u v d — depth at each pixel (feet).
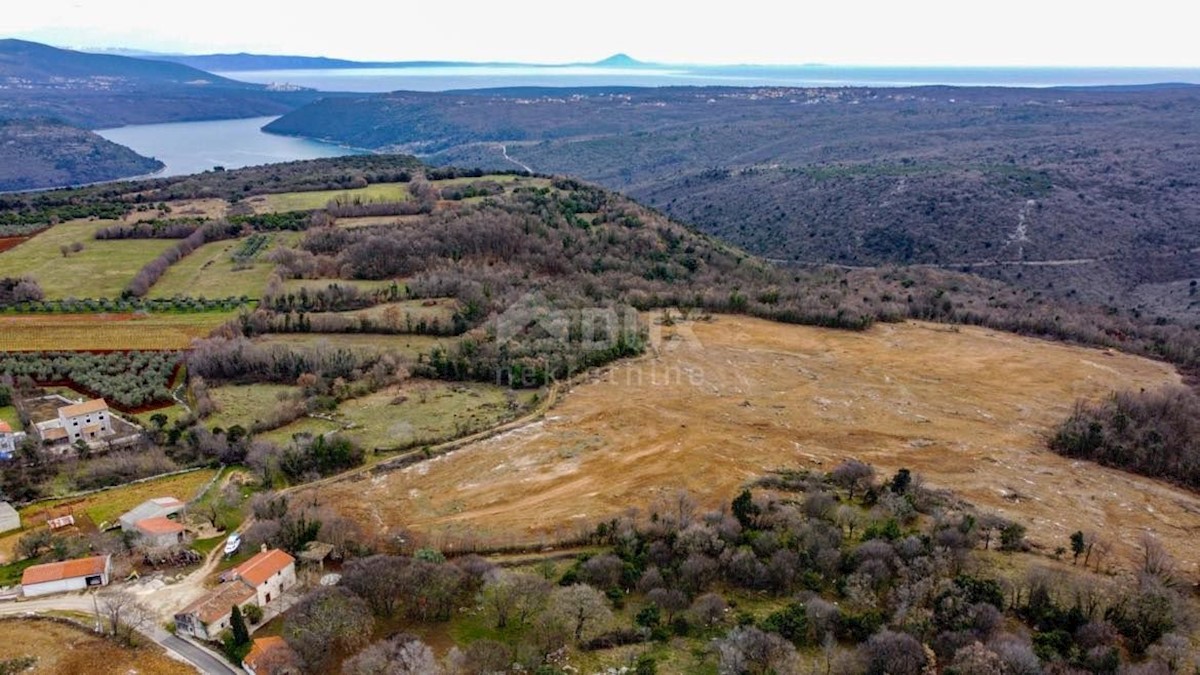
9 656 187.52
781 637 194.80
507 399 366.84
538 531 255.09
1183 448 324.19
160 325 414.00
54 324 408.67
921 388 402.11
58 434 307.37
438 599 208.64
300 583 221.05
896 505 263.08
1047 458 328.70
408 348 414.62
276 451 300.40
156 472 292.40
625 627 205.67
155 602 213.66
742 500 257.96
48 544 238.07
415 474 295.07
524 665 189.16
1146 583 215.10
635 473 297.94
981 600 209.46
